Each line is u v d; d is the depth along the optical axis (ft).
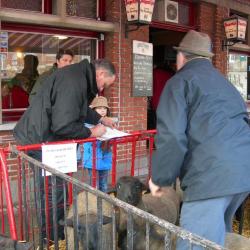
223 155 8.77
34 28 20.20
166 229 6.59
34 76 20.58
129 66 23.72
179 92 8.96
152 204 12.22
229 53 32.24
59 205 12.43
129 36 23.49
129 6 22.15
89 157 14.16
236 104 9.37
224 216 9.92
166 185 8.94
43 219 12.36
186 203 9.26
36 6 20.13
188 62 9.66
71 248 10.71
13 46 19.67
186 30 27.84
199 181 8.89
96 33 22.81
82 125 12.82
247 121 9.71
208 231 8.97
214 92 9.10
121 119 23.57
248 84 34.73
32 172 11.55
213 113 8.97
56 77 12.75
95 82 13.14
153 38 31.78
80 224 10.05
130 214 7.25
